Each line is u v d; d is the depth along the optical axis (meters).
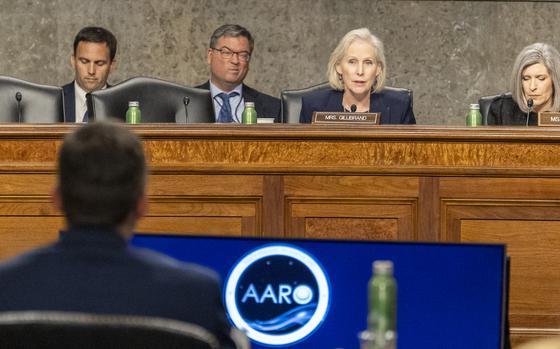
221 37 13.56
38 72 17.64
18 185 9.14
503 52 17.92
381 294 4.38
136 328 3.94
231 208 9.15
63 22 17.62
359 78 12.20
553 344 4.03
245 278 6.17
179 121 11.75
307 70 17.81
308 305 6.14
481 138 9.05
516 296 9.17
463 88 17.92
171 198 9.13
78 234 4.41
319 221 9.15
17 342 3.95
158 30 17.73
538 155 9.08
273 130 9.10
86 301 4.27
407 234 9.15
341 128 9.13
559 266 9.12
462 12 17.83
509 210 9.12
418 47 17.86
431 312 6.02
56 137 9.12
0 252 9.19
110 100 11.56
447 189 9.10
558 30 17.92
